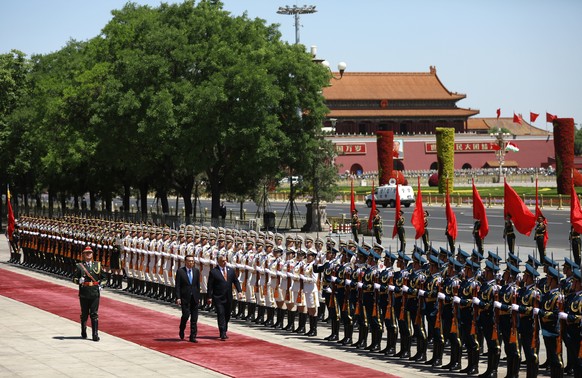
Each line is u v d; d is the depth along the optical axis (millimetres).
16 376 20938
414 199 100812
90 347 24766
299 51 64438
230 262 30516
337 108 171750
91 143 66875
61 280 43375
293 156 63125
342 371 21156
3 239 75125
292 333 27203
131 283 38250
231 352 23844
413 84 178000
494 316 20172
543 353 23859
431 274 22062
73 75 73250
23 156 82688
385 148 127312
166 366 22000
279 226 71562
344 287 24938
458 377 20531
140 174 64562
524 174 157875
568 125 96625
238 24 62594
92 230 42344
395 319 23375
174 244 34438
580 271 18625
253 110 58531
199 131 58312
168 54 60969
